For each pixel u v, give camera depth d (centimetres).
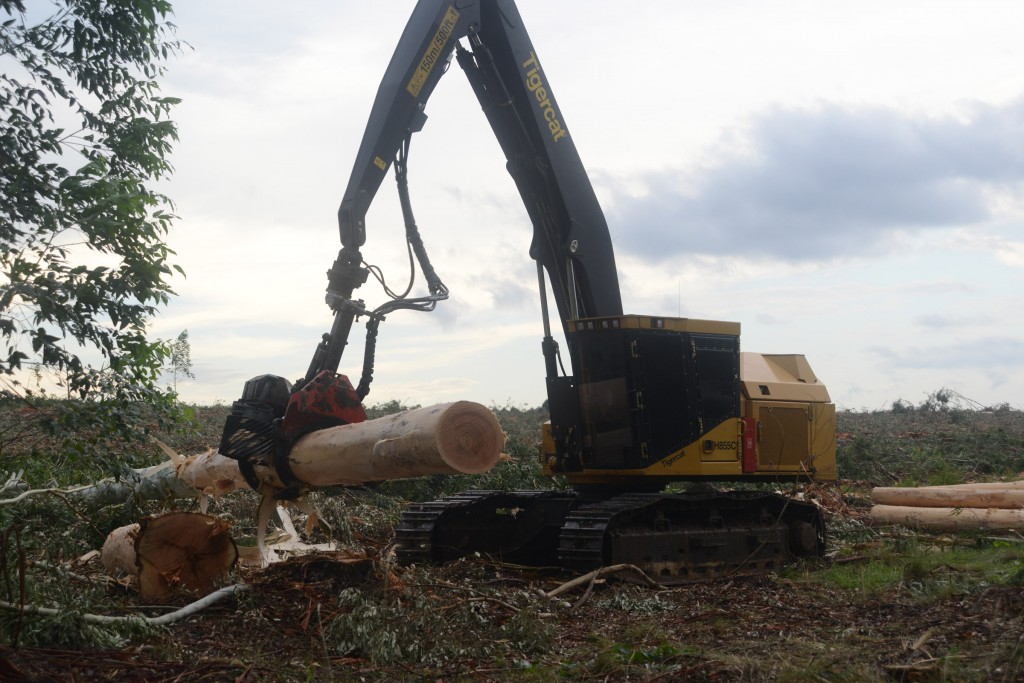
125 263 713
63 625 557
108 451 739
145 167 795
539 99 958
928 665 553
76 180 703
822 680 538
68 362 676
